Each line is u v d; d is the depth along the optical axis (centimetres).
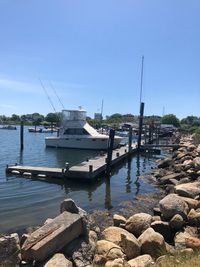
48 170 2338
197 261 746
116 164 3131
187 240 1006
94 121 7269
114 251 915
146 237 977
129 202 1791
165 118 12812
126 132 7694
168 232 1128
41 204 1706
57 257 838
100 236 1098
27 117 15725
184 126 12300
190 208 1293
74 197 1889
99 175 2461
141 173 2788
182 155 3259
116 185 2264
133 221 1149
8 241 849
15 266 831
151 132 5681
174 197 1262
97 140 4269
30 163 3203
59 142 4444
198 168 2330
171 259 809
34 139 6519
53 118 12875
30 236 884
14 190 1988
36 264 829
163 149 4978
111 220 1447
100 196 1931
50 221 970
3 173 2483
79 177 2262
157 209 1340
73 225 923
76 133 4397
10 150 4322
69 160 3425
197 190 1499
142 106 4375
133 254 941
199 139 5022
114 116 13138
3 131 10050
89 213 1563
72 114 4434
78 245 917
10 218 1464
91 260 905
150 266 790
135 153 4262
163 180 2303
